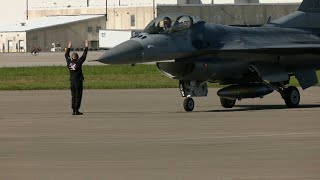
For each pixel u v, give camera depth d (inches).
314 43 3043.8
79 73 2691.9
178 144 1812.3
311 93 3732.8
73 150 1728.6
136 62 2696.9
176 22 2763.3
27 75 5570.9
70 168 1473.9
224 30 2866.6
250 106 2999.5
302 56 2994.6
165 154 1648.6
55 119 2507.4
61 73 5738.2
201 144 1803.6
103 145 1812.3
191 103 2778.1
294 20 3159.5
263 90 2876.5
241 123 2287.2
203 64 2746.1
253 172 1403.8
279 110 2765.7
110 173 1412.4
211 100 3326.8
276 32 3031.5
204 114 2628.0
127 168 1469.0
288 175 1365.7
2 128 2224.4
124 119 2479.1
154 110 2837.1
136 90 4062.5
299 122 2294.5
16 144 1841.8
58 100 3403.1
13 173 1418.6
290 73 3024.1
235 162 1523.1
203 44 2770.7
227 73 2824.8
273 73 2920.8
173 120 2417.6
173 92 3868.1
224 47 2787.9
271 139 1875.0
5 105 3139.8
